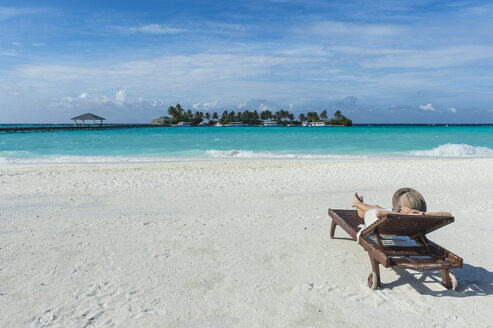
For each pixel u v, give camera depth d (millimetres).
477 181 10211
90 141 34375
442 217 3316
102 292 3455
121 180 10461
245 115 190875
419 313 3123
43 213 6535
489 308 3211
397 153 22016
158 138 40250
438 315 3090
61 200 7672
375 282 3525
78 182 10094
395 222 3439
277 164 15211
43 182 10102
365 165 14109
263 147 27031
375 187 9352
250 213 6570
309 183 9914
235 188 9133
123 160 17859
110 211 6707
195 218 6211
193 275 3859
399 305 3264
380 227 3641
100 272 3920
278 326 2906
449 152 21453
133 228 5594
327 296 3426
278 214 6508
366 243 3729
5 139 37938
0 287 3541
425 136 41750
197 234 5301
